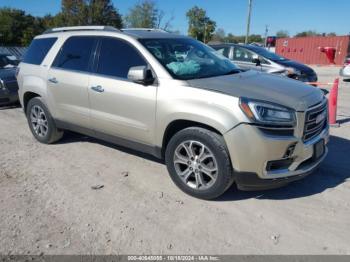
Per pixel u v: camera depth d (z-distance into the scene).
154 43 4.29
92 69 4.60
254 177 3.42
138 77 3.82
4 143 5.72
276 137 3.33
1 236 3.13
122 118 4.29
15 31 52.12
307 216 3.46
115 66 4.36
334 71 22.33
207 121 3.48
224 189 3.60
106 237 3.12
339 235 3.15
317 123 3.68
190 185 3.84
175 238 3.12
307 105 3.51
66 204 3.69
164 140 3.99
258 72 4.65
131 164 4.76
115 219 3.41
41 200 3.77
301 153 3.49
